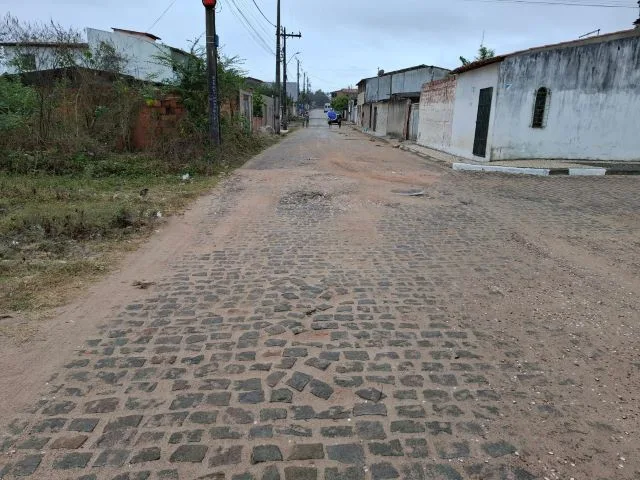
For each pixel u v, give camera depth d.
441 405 2.95
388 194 9.94
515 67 14.20
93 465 2.46
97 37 25.83
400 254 5.96
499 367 3.38
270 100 36.62
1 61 12.17
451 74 18.55
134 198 8.70
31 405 2.95
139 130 13.44
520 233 6.94
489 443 2.62
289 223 7.53
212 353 3.55
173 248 6.16
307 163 15.16
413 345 3.68
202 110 13.89
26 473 2.40
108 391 3.09
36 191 8.56
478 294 4.67
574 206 8.80
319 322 4.06
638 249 6.14
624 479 2.39
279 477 2.38
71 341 3.73
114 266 5.42
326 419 2.82
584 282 5.00
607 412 2.90
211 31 13.15
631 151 14.72
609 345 3.70
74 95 12.61
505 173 13.09
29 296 4.51
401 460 2.50
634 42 14.04
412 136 27.77
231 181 11.35
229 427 2.74
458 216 8.02
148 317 4.16
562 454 2.55
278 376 3.25
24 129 11.40
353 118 69.62
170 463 2.47
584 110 14.52
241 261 5.67
